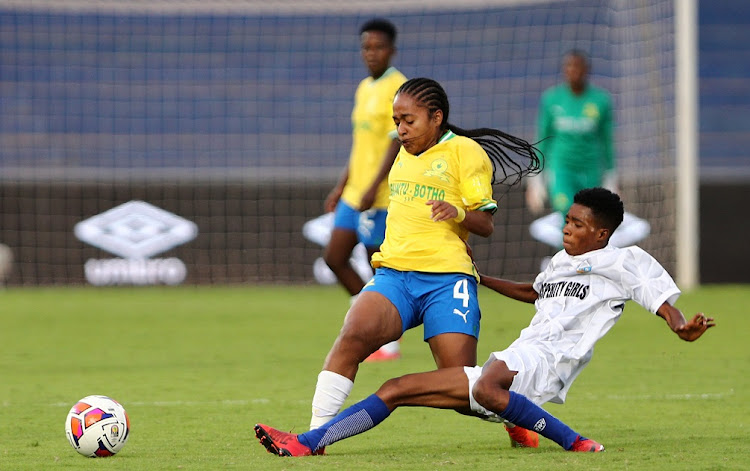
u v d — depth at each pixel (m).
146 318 47.00
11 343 38.38
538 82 86.06
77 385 27.98
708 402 24.50
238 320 46.06
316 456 17.08
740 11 80.81
